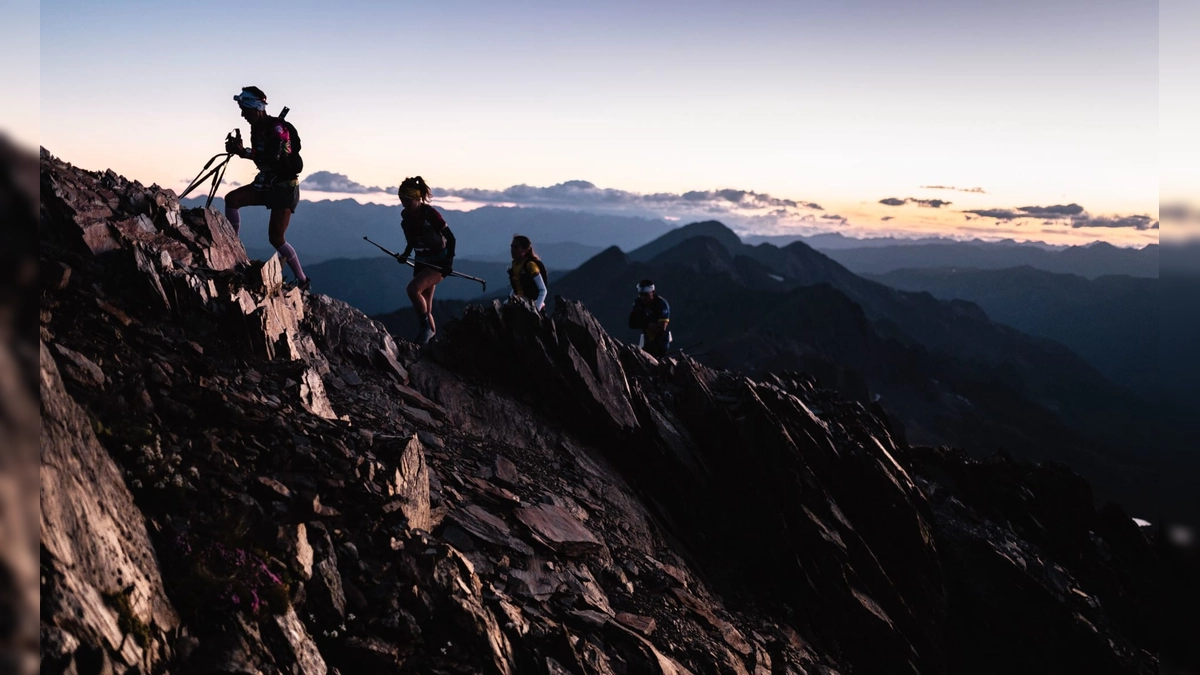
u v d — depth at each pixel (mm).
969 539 15453
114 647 3955
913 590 14102
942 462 19297
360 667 5656
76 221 8266
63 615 3711
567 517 10219
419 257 13078
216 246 10516
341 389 10656
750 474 13547
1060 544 18000
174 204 10438
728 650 9500
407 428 10508
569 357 13211
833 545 12648
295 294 11469
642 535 11586
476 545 8398
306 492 6527
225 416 6926
